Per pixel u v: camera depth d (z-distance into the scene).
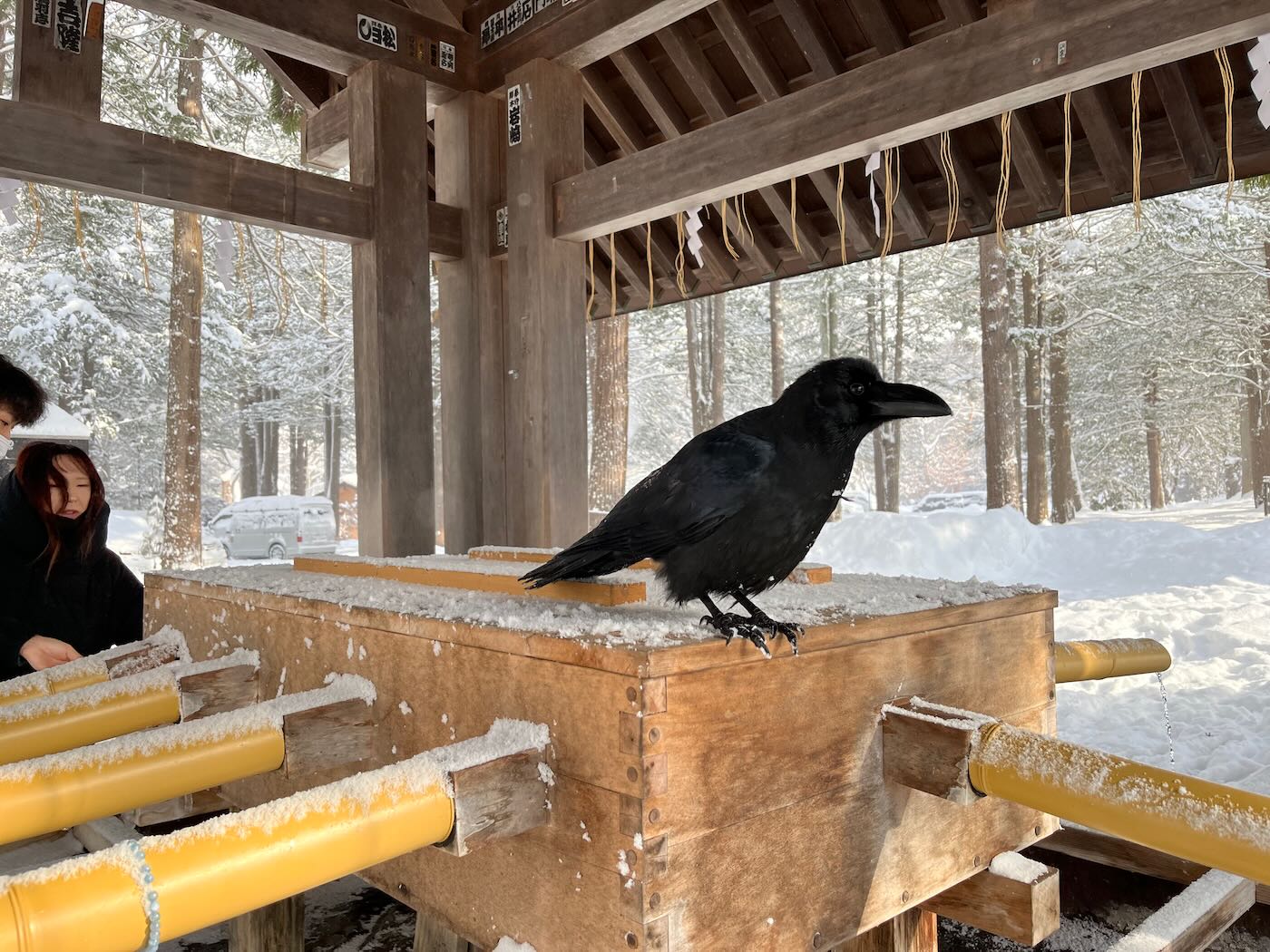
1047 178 4.70
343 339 29.42
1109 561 12.05
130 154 3.77
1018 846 2.09
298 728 1.81
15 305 22.64
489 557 2.94
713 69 5.00
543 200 4.57
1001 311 18.98
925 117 3.34
